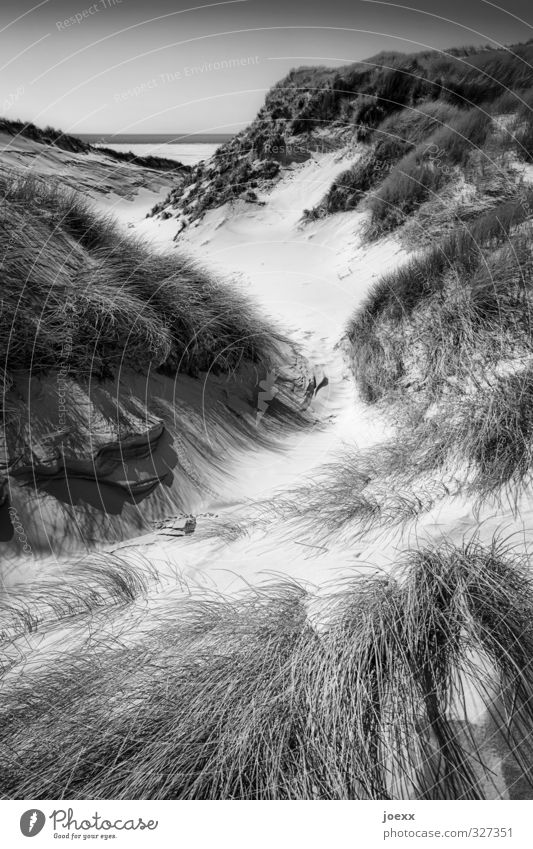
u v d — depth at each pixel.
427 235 10.88
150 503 5.06
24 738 2.65
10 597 4.05
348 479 4.78
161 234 17.62
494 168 11.73
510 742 2.17
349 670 2.49
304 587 3.33
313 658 2.66
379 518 3.92
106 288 6.01
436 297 6.77
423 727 2.28
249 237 15.32
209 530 4.70
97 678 2.87
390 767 2.24
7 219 6.13
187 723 2.54
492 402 4.32
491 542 3.09
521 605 2.57
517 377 4.54
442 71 17.44
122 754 2.52
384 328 7.25
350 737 2.32
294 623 2.92
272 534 4.32
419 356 6.35
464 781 2.15
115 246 7.11
